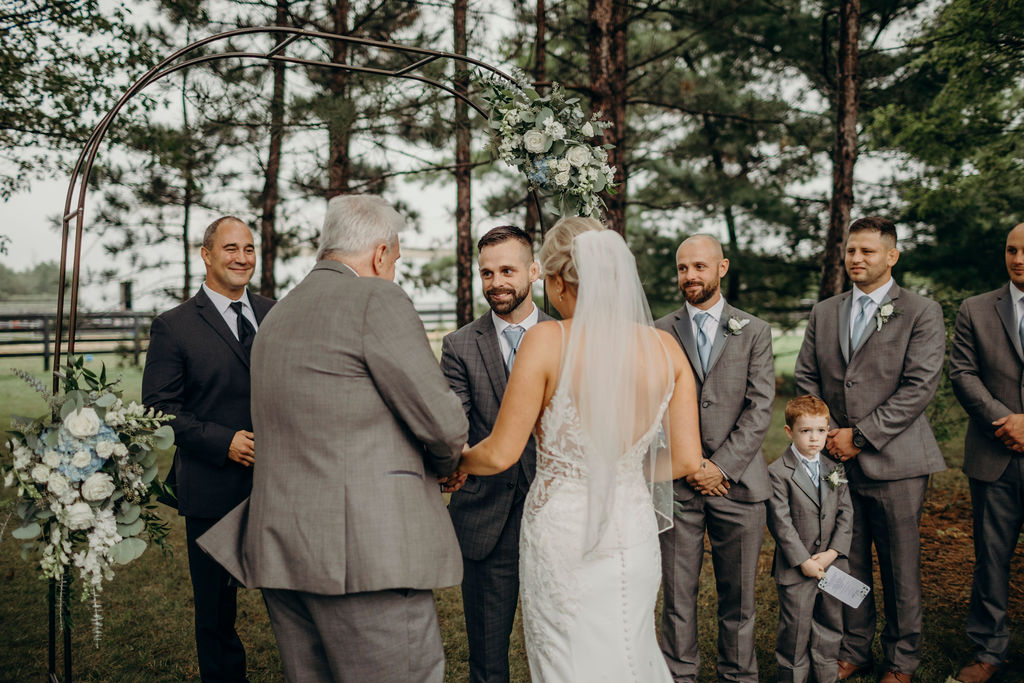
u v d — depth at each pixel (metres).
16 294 19.14
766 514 3.00
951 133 7.12
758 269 11.32
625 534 2.14
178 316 3.06
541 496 2.21
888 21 9.26
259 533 2.05
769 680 3.24
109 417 2.47
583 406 2.09
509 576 2.76
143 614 4.04
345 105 7.55
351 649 2.01
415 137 8.81
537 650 2.20
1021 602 4.01
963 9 6.27
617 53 7.98
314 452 2.02
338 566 1.96
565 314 2.29
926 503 6.03
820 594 3.02
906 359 3.07
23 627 3.83
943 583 4.33
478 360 2.81
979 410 3.18
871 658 3.26
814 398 3.06
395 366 2.01
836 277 7.04
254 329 3.20
